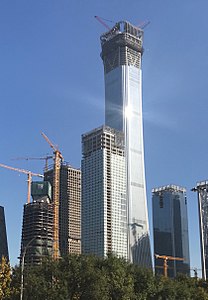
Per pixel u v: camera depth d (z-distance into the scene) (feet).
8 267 277.23
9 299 263.70
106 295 265.54
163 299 318.04
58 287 258.16
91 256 298.35
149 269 325.01
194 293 355.36
